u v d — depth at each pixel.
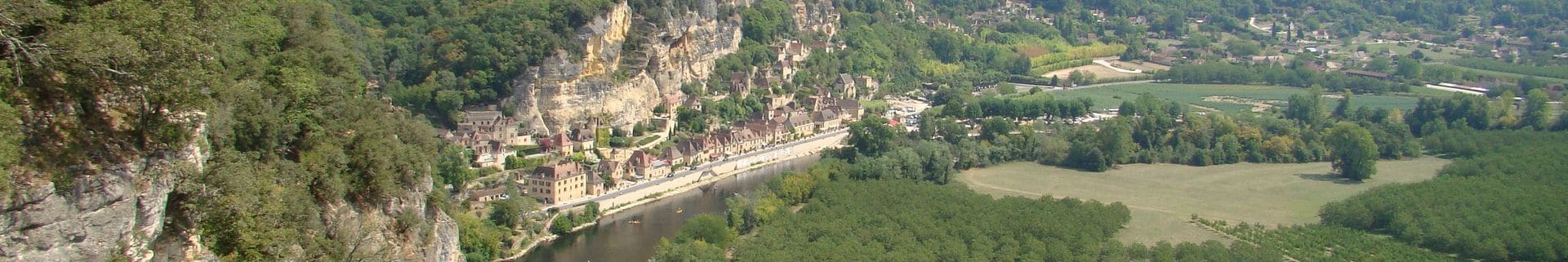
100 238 108.94
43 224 102.88
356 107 191.62
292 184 159.50
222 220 134.88
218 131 140.12
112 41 112.06
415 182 191.62
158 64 118.25
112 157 112.25
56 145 106.69
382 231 177.25
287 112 172.75
